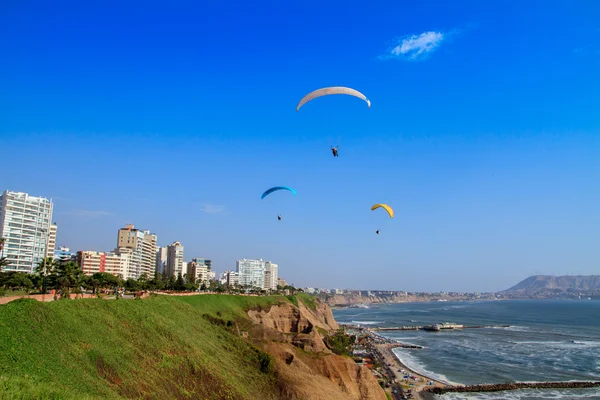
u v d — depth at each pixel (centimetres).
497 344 18712
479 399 10012
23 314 4656
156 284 13538
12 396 3256
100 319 5881
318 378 7869
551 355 15638
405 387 11088
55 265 8906
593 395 10169
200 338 7494
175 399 5269
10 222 15812
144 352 5794
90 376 4462
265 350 8394
